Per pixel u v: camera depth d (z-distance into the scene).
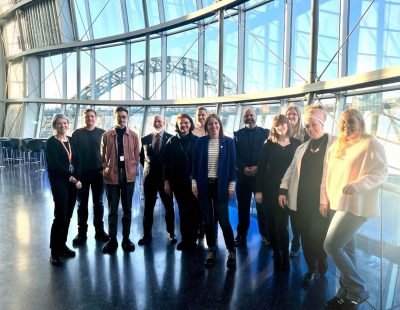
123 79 9.84
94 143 3.68
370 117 4.11
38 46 11.44
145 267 2.97
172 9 8.27
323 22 4.96
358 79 3.87
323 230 2.57
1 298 2.45
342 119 2.25
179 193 3.45
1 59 13.26
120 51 9.82
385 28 4.12
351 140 2.25
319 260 2.74
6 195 5.98
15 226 4.18
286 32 5.59
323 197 2.44
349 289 2.28
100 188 3.72
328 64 4.78
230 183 3.07
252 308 2.30
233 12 6.70
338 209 2.19
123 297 2.46
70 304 2.36
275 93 5.35
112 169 3.44
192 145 3.47
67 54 11.04
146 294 2.50
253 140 3.60
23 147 9.95
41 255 3.26
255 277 2.77
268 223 2.95
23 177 8.05
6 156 11.32
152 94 9.10
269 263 3.05
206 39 7.65
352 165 2.18
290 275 2.80
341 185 2.24
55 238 3.09
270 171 2.93
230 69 6.98
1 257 3.21
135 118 9.58
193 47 7.98
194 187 3.12
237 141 3.66
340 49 4.65
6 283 2.68
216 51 7.40
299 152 2.65
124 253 3.30
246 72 6.66
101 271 2.89
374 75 3.67
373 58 4.29
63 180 3.15
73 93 11.01
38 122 11.88
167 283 2.67
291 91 5.01
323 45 4.98
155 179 3.64
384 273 2.21
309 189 2.56
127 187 3.48
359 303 2.29
